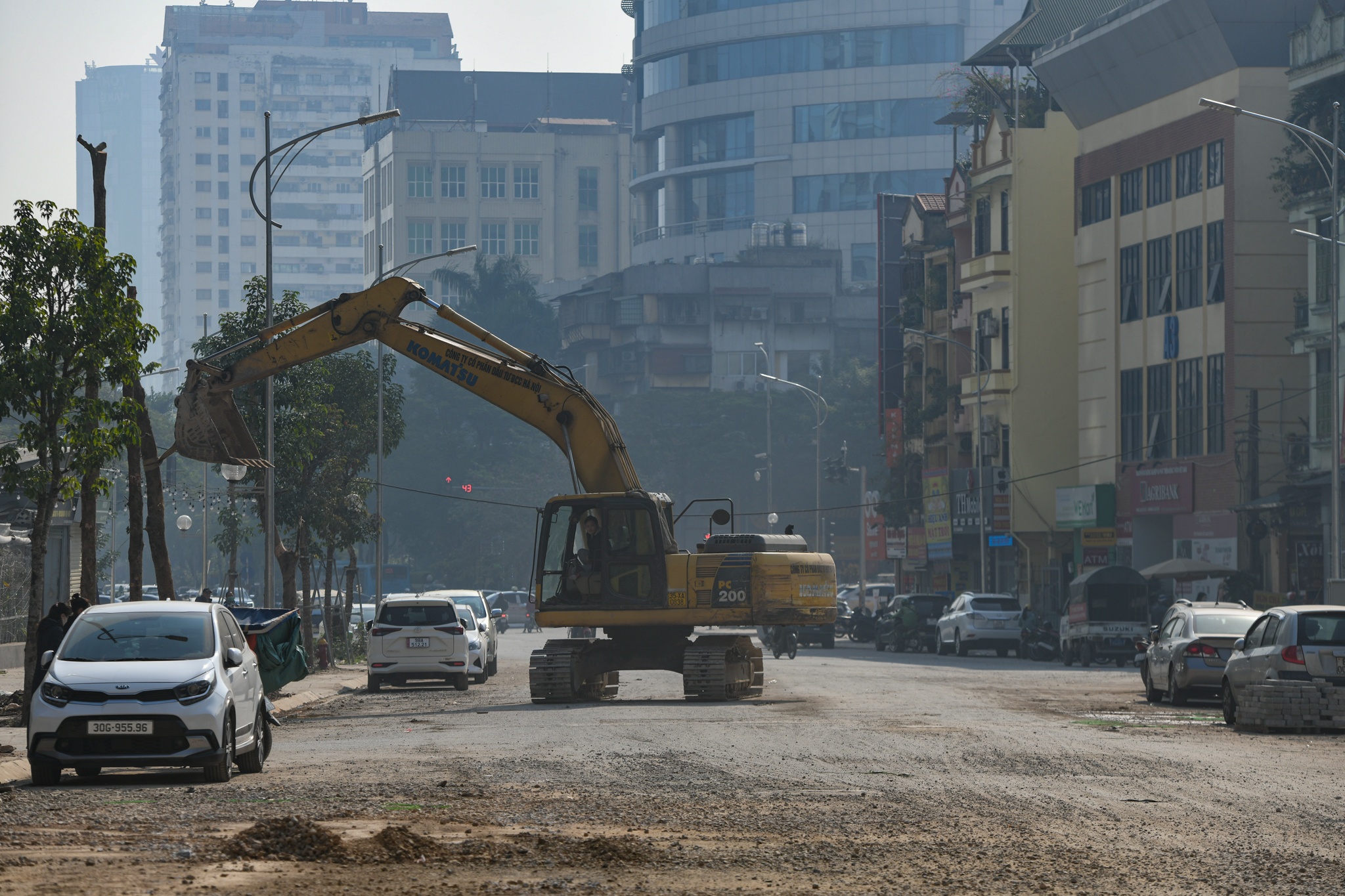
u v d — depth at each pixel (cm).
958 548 10681
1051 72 9438
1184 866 1522
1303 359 8056
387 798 2031
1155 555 8844
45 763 2250
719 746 2775
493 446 18550
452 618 5175
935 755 2622
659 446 17100
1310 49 7375
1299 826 1800
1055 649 7638
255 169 5288
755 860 1539
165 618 2461
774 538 4275
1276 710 3153
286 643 3638
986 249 10281
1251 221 8075
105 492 3312
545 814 1867
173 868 1462
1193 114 8444
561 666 4178
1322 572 7331
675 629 4312
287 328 4272
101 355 3172
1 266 3162
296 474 6097
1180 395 8575
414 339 4316
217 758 2267
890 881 1428
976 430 10075
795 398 17600
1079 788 2162
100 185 3422
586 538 4188
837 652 8888
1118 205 9238
